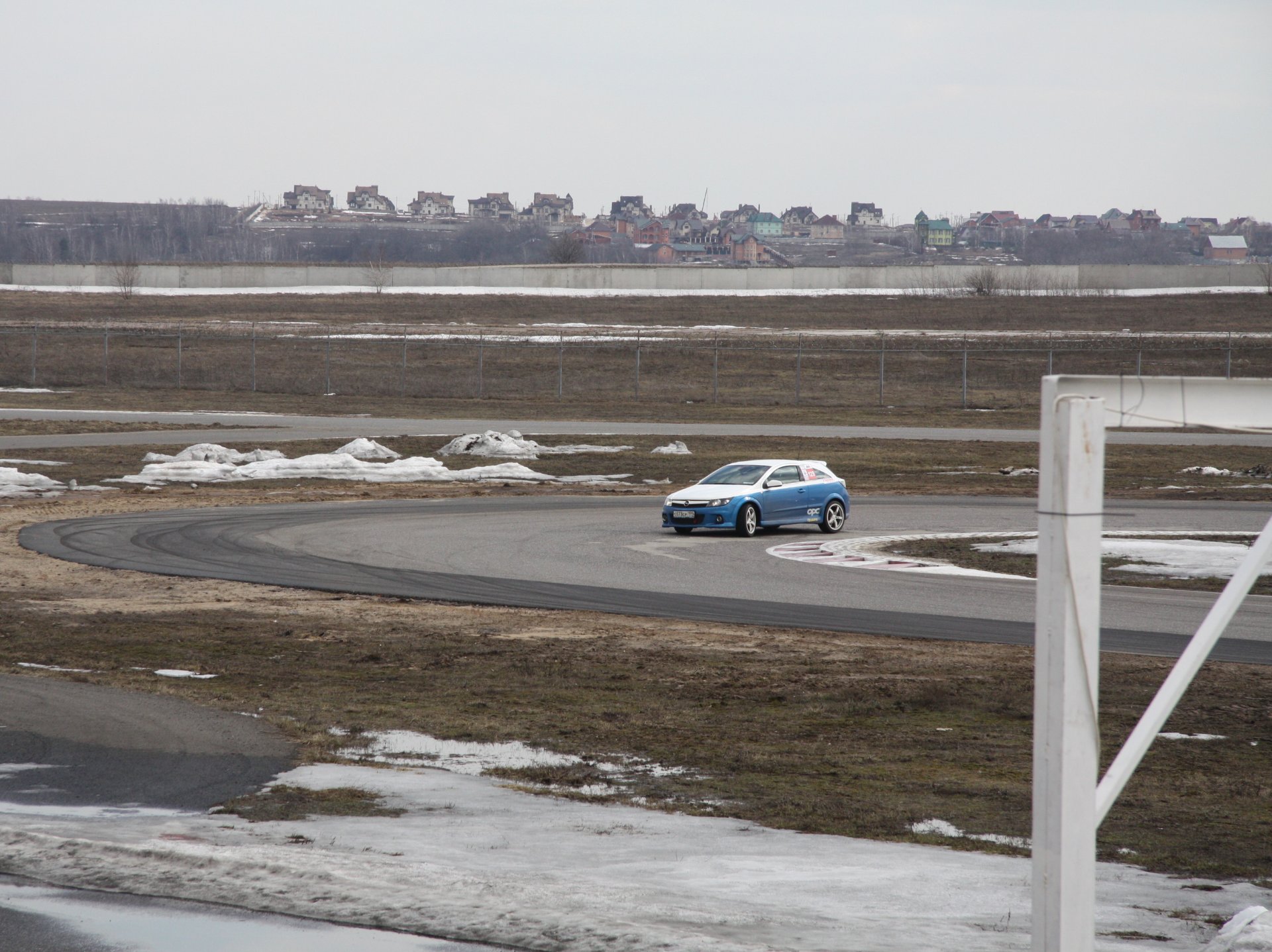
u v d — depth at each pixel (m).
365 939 17.41
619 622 51.66
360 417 172.00
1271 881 21.53
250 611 53.41
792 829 24.38
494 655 44.62
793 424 166.75
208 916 18.36
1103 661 44.16
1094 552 10.57
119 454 128.00
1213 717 35.88
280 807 25.08
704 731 33.91
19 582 60.31
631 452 136.25
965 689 39.75
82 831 22.39
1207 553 71.19
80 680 38.97
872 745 32.59
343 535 78.12
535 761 30.11
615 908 18.20
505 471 115.62
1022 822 25.28
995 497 105.38
